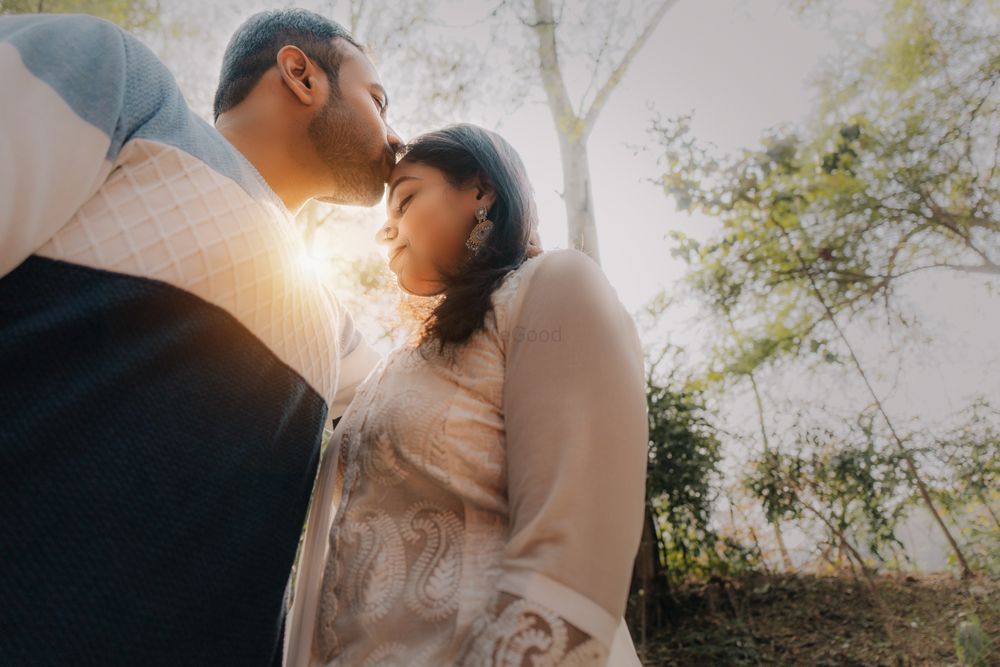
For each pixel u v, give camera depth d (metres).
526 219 1.01
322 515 0.98
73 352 0.71
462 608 0.72
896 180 4.73
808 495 4.29
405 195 1.03
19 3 4.07
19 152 0.67
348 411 1.02
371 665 0.74
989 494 4.00
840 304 4.66
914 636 3.62
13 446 0.65
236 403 0.81
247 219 0.87
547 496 0.65
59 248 0.72
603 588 0.62
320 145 1.12
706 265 4.91
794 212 4.89
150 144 0.81
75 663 0.63
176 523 0.73
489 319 0.84
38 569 0.64
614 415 0.69
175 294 0.77
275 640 0.88
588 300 0.75
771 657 3.74
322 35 1.16
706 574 4.48
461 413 0.81
